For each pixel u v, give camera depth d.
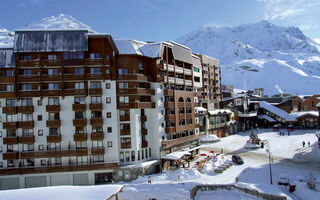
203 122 84.94
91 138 48.69
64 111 49.28
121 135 51.31
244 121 112.31
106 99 50.25
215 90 106.19
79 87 49.97
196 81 73.88
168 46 59.78
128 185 43.38
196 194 43.28
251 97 150.38
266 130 111.94
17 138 47.84
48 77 48.78
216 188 43.41
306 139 85.31
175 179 48.12
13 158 47.41
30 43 49.31
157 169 54.88
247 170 53.69
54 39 49.97
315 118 107.62
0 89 49.06
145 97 55.25
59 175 48.41
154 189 42.59
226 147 78.75
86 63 49.47
